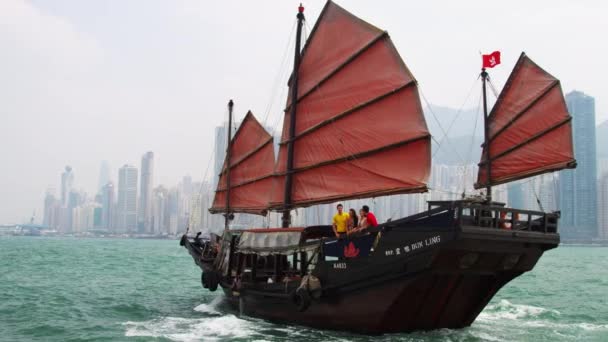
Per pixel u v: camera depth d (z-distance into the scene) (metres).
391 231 14.52
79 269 42.78
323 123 19.12
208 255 24.50
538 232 14.71
